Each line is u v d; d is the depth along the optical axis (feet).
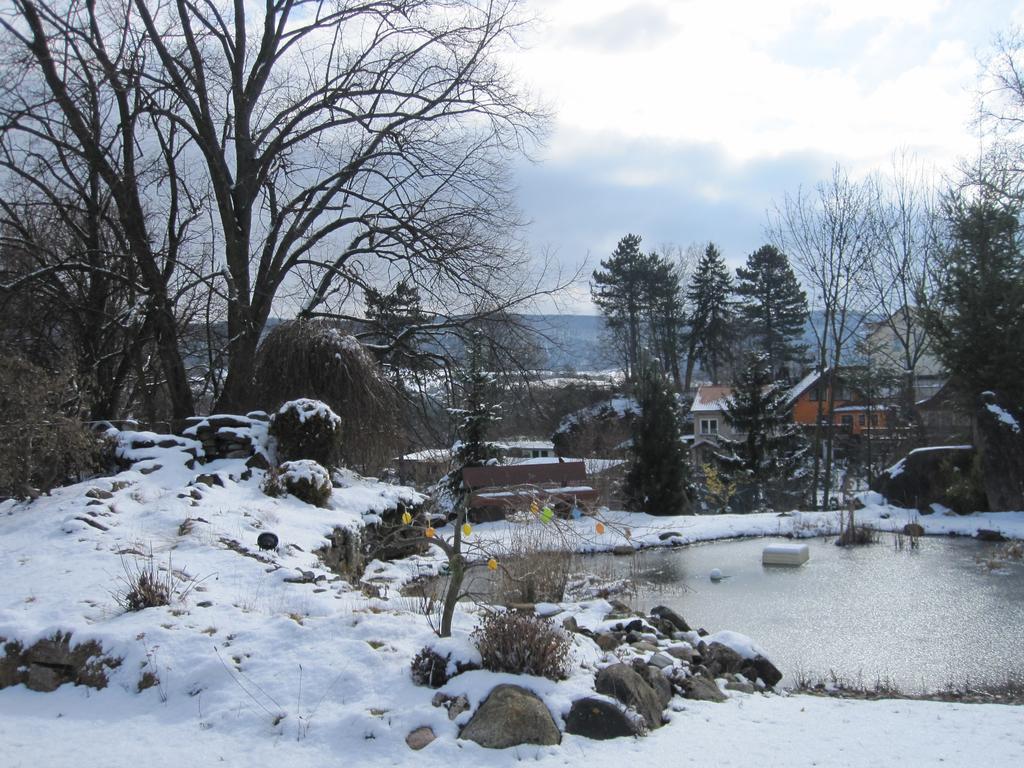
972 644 28.48
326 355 47.32
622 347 160.86
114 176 44.91
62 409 39.11
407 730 16.42
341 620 21.09
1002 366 60.59
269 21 52.01
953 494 60.64
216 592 24.22
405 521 21.75
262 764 15.40
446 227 53.31
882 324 108.68
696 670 22.15
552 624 19.63
